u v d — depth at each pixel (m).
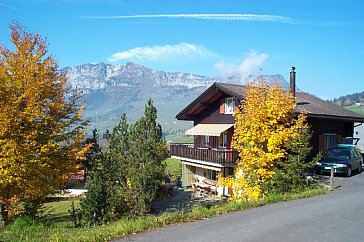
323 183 18.14
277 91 16.66
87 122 16.27
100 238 8.19
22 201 15.05
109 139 18.95
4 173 13.12
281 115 15.71
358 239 8.09
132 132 19.33
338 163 20.84
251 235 8.41
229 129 27.33
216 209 11.15
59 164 14.94
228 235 8.42
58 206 25.38
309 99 29.58
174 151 31.64
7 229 10.26
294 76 26.02
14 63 14.42
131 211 13.94
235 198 16.02
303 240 8.02
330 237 8.25
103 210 12.96
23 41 14.91
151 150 19.34
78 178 25.47
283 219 9.96
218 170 26.11
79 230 9.87
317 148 24.77
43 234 9.44
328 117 24.52
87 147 15.62
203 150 27.53
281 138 15.31
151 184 15.16
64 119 15.51
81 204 13.09
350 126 29.73
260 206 11.91
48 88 14.74
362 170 24.30
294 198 13.35
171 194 26.98
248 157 15.70
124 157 16.34
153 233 8.67
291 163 15.04
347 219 9.96
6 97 13.85
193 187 29.64
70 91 16.27
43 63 14.94
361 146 38.88
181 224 9.52
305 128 16.03
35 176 14.41
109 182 14.66
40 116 14.18
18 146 13.55
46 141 14.50
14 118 13.73
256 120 15.83
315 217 10.20
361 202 12.59
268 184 15.07
